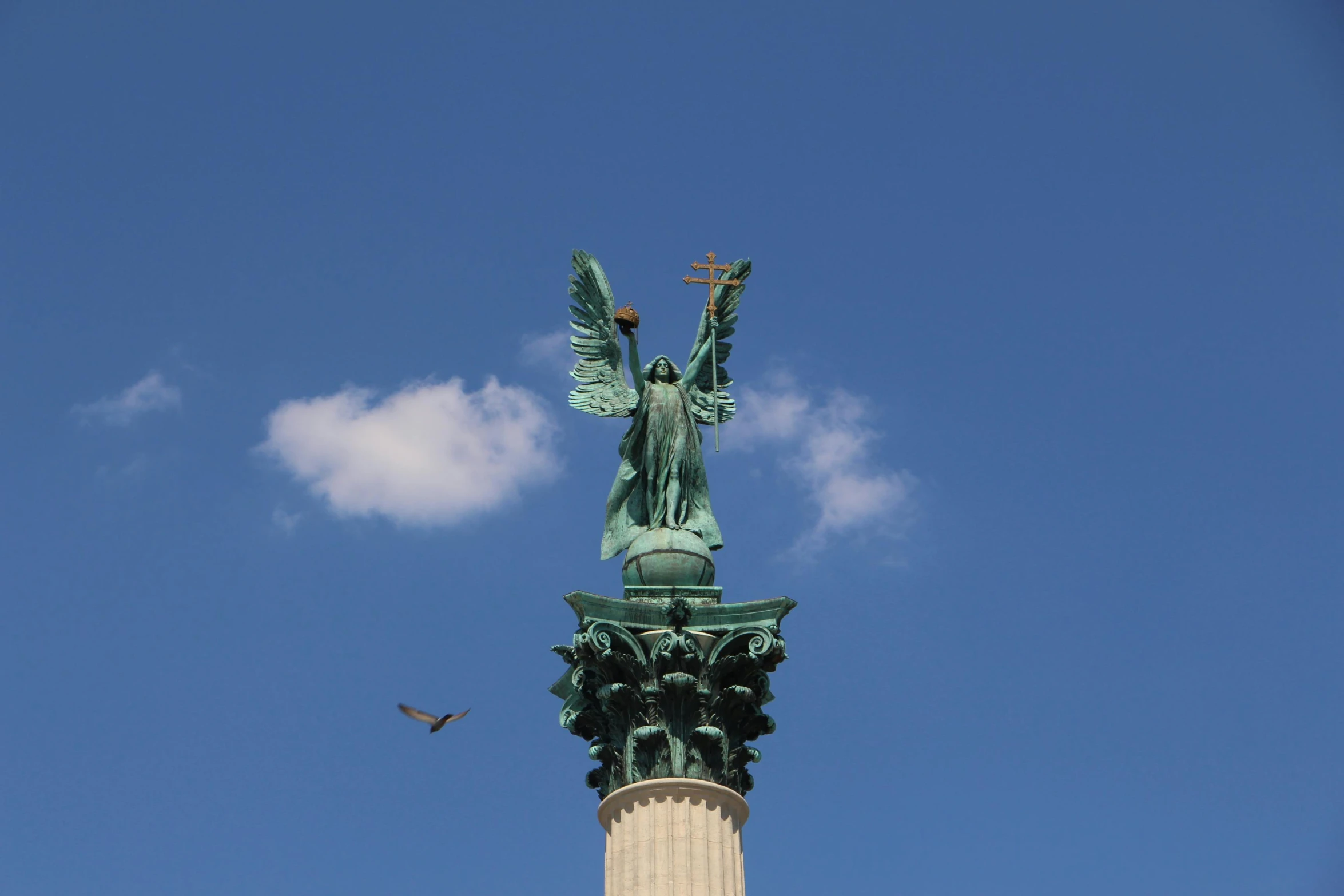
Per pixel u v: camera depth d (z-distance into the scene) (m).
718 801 37.94
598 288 44.50
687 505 42.09
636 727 38.62
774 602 39.72
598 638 38.78
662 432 42.50
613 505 42.84
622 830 37.66
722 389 44.88
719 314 45.25
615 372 43.88
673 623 39.25
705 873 36.91
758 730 39.72
